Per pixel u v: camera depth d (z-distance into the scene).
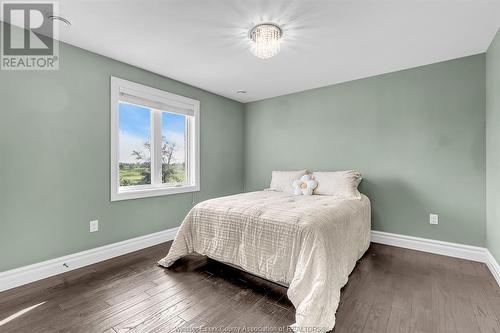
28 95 2.00
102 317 1.54
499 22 1.87
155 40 2.17
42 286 1.93
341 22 1.88
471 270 2.21
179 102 3.23
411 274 2.14
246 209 2.08
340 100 3.29
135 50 2.36
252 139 4.24
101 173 2.47
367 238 2.71
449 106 2.58
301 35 2.07
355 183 2.88
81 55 2.31
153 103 2.95
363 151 3.12
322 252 1.57
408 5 1.68
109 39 2.15
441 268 2.26
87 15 1.80
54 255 2.15
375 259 2.48
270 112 4.00
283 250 1.76
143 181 2.96
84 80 2.33
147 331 1.42
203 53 2.41
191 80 3.19
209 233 2.23
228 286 1.94
